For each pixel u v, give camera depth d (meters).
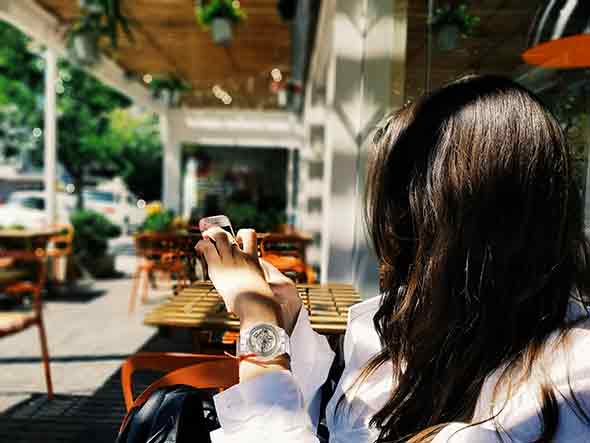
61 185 15.84
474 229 0.56
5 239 5.73
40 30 5.59
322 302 1.74
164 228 6.42
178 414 0.81
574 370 0.52
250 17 5.82
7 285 3.25
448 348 0.58
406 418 0.62
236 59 7.87
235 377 1.14
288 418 0.56
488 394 0.56
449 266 0.57
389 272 0.70
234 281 0.63
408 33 2.61
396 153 0.65
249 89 9.80
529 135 0.56
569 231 0.56
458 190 0.57
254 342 0.59
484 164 0.56
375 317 0.72
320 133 7.11
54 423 2.56
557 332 0.55
